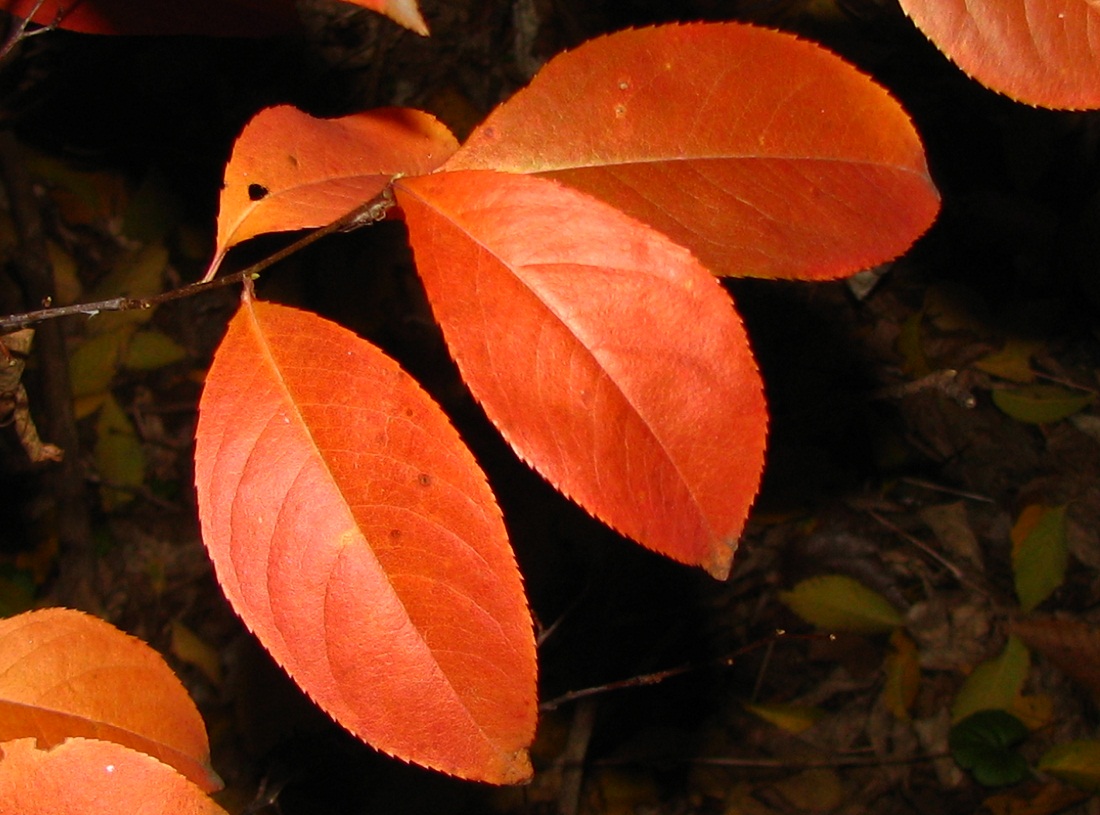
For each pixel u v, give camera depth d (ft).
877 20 3.92
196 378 3.89
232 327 1.18
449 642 1.15
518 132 1.18
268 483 1.16
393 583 1.15
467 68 4.04
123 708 1.25
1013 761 3.13
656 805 3.26
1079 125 3.80
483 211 1.13
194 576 3.57
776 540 3.61
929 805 3.19
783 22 3.91
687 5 3.96
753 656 3.46
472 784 3.19
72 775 1.18
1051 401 3.55
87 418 3.76
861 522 3.59
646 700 3.41
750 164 1.17
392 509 1.16
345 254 3.82
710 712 3.41
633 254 1.12
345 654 1.14
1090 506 3.51
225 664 3.41
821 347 3.75
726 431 1.11
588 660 3.42
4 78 3.42
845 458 3.67
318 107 3.96
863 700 3.39
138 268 3.92
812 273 1.16
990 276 3.81
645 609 3.48
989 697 3.26
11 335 1.45
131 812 1.18
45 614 1.25
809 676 3.43
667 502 1.11
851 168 1.17
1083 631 3.27
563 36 4.02
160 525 3.65
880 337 3.77
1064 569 3.37
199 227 3.99
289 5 1.35
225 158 4.01
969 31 1.12
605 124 1.18
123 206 4.01
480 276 1.12
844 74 1.18
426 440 1.16
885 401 3.68
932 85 3.89
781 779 3.28
